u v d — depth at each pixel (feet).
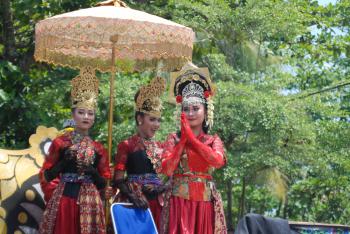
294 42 54.34
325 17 54.80
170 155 22.91
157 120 27.02
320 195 59.16
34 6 41.14
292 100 46.03
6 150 28.76
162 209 24.39
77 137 25.39
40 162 29.27
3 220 27.55
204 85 24.36
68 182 25.03
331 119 53.52
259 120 41.45
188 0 46.26
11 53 43.32
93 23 24.58
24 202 28.27
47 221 24.90
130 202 26.20
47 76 42.96
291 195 61.31
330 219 58.03
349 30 58.18
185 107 24.00
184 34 25.76
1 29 44.29
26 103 40.75
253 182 45.78
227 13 45.21
